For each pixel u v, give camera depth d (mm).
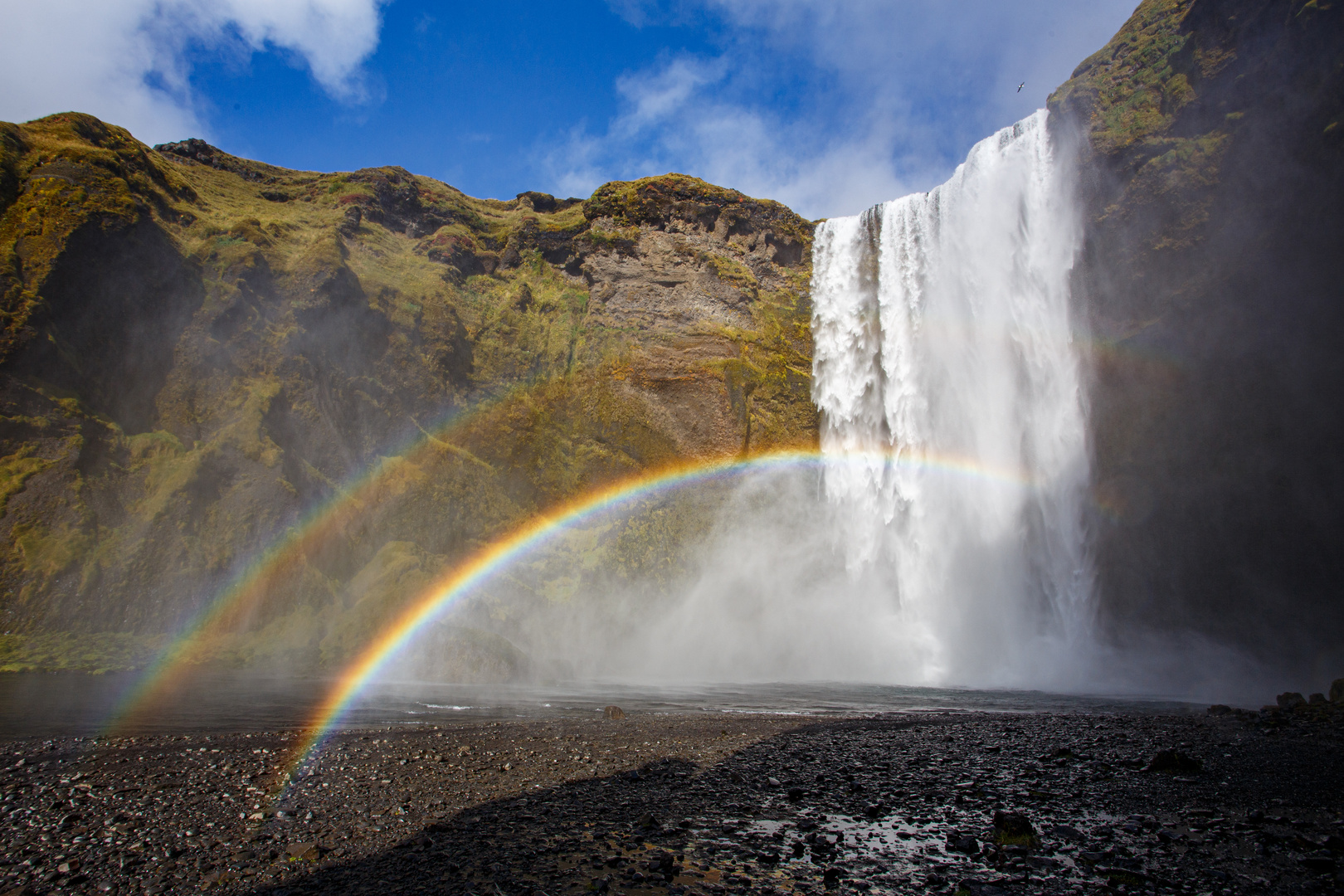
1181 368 33594
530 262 53344
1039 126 39469
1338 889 5102
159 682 20359
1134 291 34969
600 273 52375
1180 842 6215
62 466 28031
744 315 51406
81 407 30125
